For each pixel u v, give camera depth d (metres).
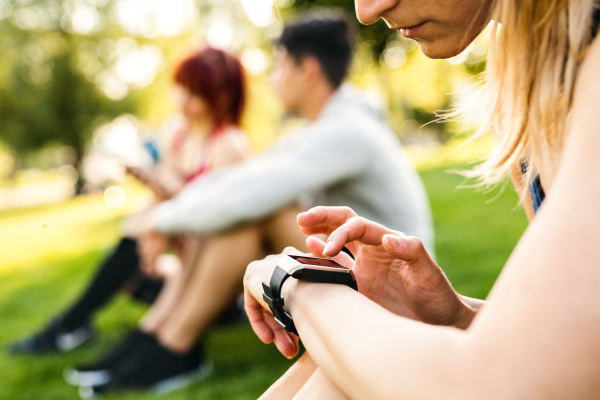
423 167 11.63
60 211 17.08
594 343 0.39
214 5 16.56
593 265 0.40
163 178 2.53
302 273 0.67
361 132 1.97
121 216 11.54
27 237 9.20
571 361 0.39
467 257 3.69
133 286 2.81
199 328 2.12
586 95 0.47
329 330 0.58
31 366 2.46
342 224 0.85
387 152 2.05
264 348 2.48
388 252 0.78
